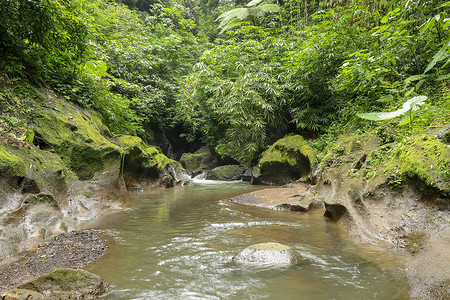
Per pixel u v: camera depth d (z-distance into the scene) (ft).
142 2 63.62
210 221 16.11
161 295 7.61
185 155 53.52
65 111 21.47
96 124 24.71
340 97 31.83
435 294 6.77
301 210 18.42
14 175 13.03
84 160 19.99
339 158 20.48
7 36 18.42
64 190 16.60
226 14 47.55
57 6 19.13
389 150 15.02
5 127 15.70
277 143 32.55
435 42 19.22
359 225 12.97
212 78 39.47
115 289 7.96
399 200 12.28
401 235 10.93
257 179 34.53
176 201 23.11
